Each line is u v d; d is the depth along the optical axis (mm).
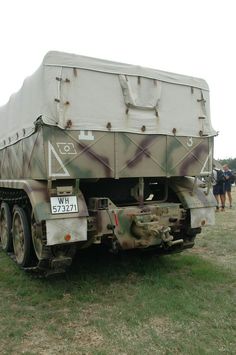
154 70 4910
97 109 4430
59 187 4152
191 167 5219
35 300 4105
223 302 3955
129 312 3750
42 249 4207
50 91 4145
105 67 4512
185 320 3535
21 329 3426
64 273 5020
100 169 4430
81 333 3342
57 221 4043
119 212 4492
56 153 4160
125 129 4609
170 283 4555
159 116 4906
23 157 5039
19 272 5152
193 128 5250
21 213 4984
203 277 4758
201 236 7441
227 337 3191
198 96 5332
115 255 5871
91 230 4387
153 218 4602
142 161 4762
